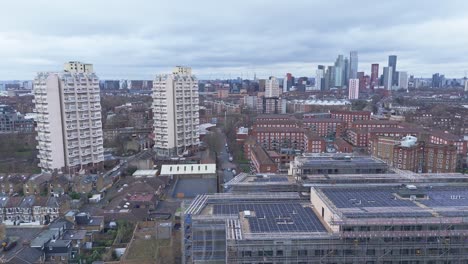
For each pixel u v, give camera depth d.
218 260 88.38
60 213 138.00
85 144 196.00
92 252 111.94
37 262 103.62
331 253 78.19
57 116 184.62
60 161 187.50
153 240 114.62
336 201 93.56
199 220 88.69
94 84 198.38
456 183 114.69
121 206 141.88
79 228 125.12
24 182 165.88
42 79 181.00
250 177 131.00
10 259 99.00
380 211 85.12
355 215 82.38
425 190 103.81
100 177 172.25
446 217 81.25
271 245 77.56
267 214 93.38
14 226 132.75
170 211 140.25
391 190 104.44
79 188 164.00
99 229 125.88
